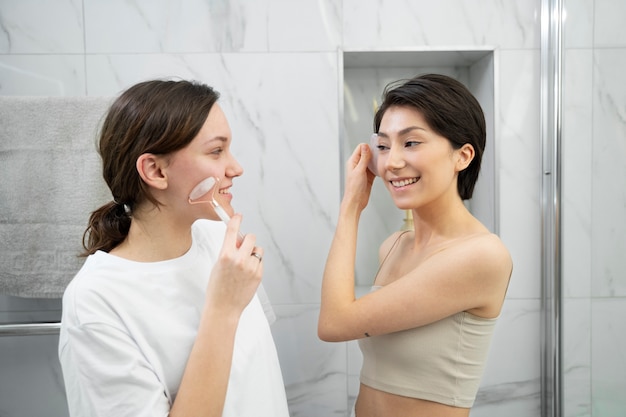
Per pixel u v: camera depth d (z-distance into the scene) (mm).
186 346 655
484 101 1382
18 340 1332
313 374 1371
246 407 705
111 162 652
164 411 601
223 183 666
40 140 1188
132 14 1295
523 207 1355
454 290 755
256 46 1310
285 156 1330
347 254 840
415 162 755
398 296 764
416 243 875
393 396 824
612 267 1001
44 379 1342
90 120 1188
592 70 1073
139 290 650
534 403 1389
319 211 1341
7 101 1181
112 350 598
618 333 981
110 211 719
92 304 607
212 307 619
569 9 1189
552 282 1316
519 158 1343
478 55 1355
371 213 1495
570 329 1235
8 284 1194
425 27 1319
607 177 1010
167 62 1304
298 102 1320
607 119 1006
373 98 1479
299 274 1351
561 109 1247
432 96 747
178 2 1298
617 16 953
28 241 1192
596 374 1094
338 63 1311
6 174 1186
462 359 789
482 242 764
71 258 1195
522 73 1328
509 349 1385
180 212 677
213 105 658
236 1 1303
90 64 1296
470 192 844
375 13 1315
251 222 1340
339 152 1330
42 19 1286
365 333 787
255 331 765
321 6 1308
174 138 619
